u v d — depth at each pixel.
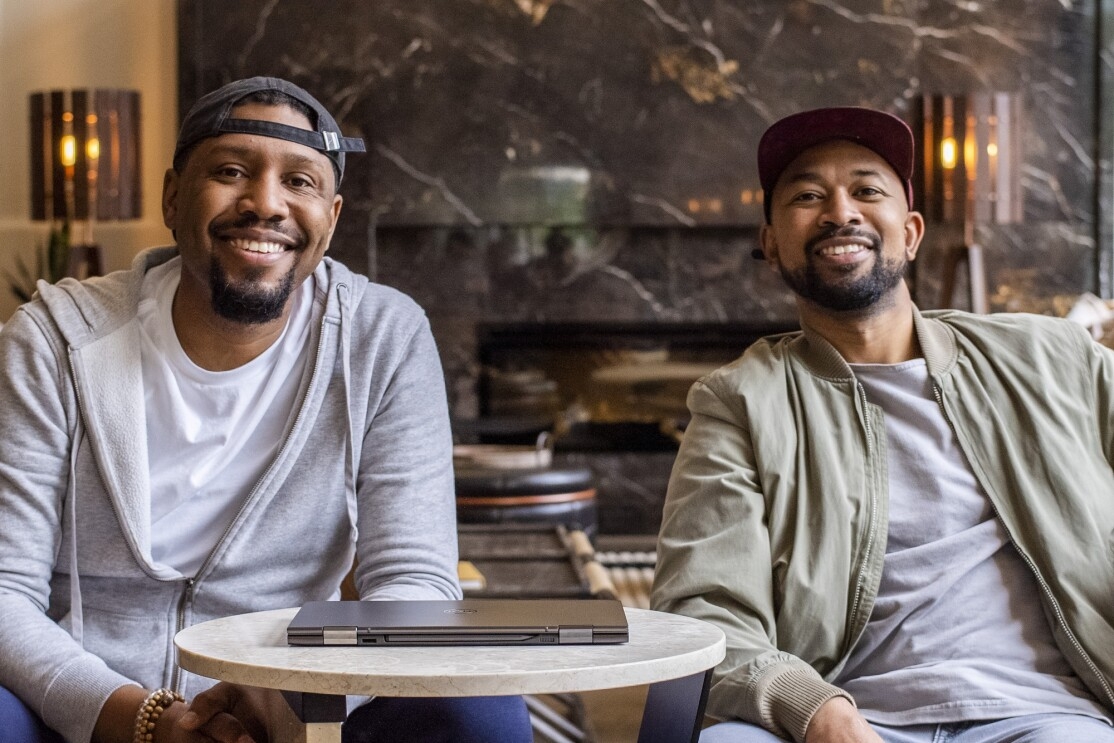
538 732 2.67
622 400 5.38
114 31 5.34
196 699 1.22
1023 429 1.54
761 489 1.56
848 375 1.59
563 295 5.34
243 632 1.12
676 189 5.24
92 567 1.48
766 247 1.75
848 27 5.24
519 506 3.17
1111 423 1.56
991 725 1.42
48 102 4.80
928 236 5.27
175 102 5.36
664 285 5.36
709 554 1.50
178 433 1.49
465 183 5.22
